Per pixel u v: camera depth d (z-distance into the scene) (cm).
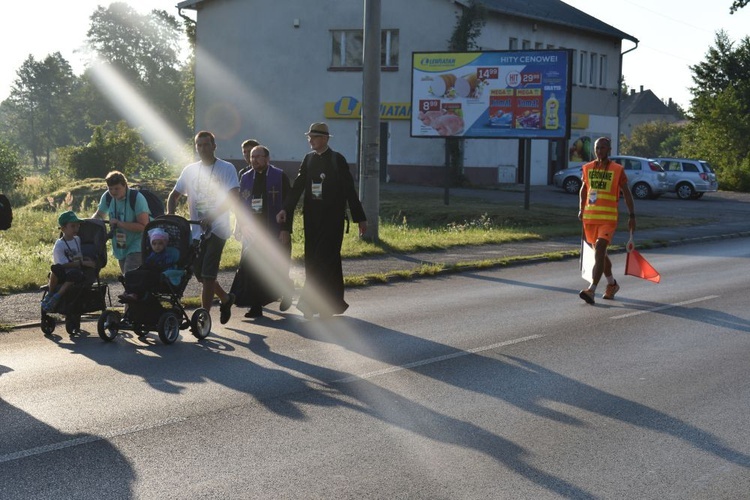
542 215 2873
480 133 3109
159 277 938
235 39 4378
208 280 1018
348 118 4250
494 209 3048
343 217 1099
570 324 1092
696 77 7050
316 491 527
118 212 998
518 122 3066
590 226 1278
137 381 781
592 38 4841
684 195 4250
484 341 979
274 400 724
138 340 966
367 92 1898
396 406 711
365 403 719
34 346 926
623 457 594
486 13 4000
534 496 523
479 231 2377
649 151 11538
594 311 1195
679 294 1361
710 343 981
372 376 811
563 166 4728
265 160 1103
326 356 893
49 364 844
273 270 1109
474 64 3109
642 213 3244
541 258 1827
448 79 3136
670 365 870
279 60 4325
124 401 716
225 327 1049
